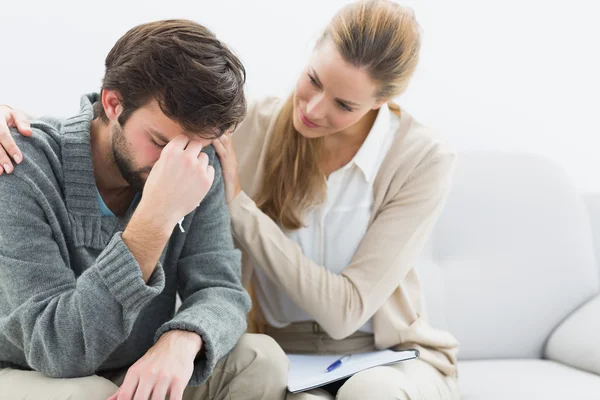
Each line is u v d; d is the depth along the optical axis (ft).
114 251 3.58
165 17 6.82
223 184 4.82
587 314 6.11
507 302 6.31
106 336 3.60
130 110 3.69
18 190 3.78
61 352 3.59
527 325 6.30
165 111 3.59
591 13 7.46
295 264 5.02
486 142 7.43
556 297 6.34
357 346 5.32
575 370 5.81
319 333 5.33
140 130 3.70
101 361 3.69
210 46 3.65
